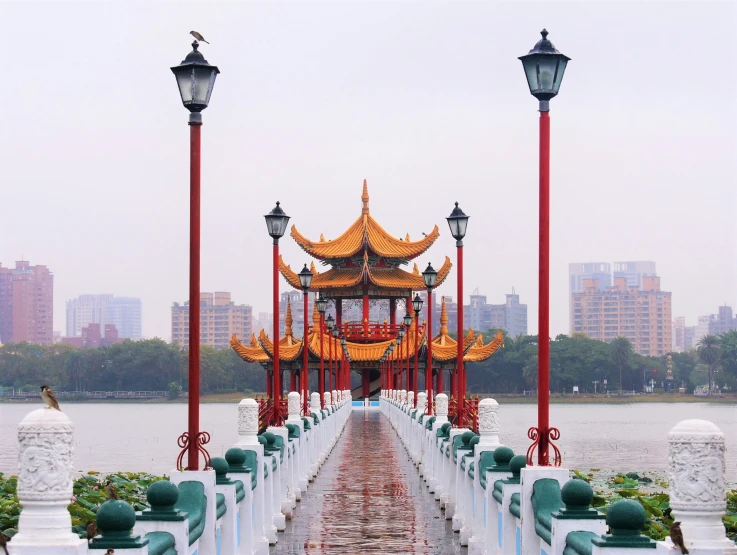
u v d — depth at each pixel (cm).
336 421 4584
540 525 1132
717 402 13800
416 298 5272
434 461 2567
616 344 13888
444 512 2203
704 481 777
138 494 2889
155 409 13838
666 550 789
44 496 768
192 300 1303
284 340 7700
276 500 1972
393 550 1727
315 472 2966
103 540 849
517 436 7356
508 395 13350
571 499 1025
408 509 2256
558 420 10562
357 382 12862
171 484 1065
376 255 8481
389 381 7288
